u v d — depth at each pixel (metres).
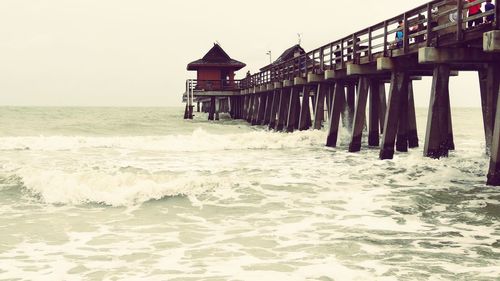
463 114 85.44
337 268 5.52
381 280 5.12
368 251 6.12
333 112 18.41
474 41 9.85
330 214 8.06
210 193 9.66
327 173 12.02
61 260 5.95
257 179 10.84
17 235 7.05
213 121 43.34
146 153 17.61
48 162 14.81
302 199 9.16
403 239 6.59
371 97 17.97
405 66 13.11
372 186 10.24
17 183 10.78
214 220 7.84
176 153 17.62
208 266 5.68
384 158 13.69
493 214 7.84
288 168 13.11
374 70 14.96
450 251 6.07
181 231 7.22
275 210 8.41
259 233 7.04
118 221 7.84
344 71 16.59
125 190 9.55
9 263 5.84
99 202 9.14
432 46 10.66
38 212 8.44
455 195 9.19
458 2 9.60
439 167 11.42
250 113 40.00
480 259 5.75
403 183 10.50
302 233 6.98
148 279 5.29
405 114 16.11
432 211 8.10
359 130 16.39
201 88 43.47
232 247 6.40
